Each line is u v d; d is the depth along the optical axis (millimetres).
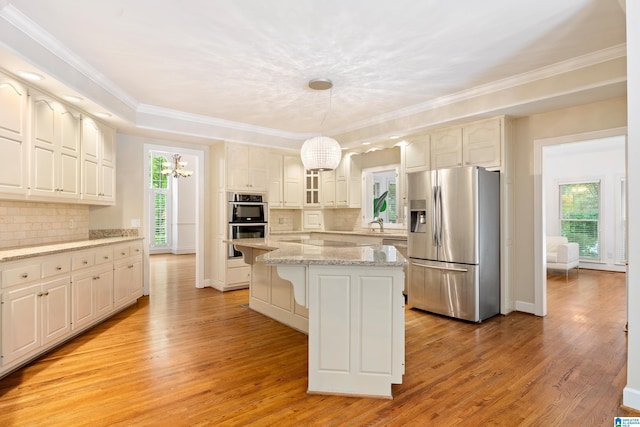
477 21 2566
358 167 6266
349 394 2270
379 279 2268
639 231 2102
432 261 4098
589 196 7500
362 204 6266
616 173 7129
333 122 5375
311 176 6566
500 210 4062
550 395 2248
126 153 4871
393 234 5344
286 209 6660
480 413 2047
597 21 2564
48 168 3236
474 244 3750
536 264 4023
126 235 4844
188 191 10523
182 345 3117
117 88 3850
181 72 3455
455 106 4148
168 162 10633
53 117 3303
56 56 2900
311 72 3467
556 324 3701
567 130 3762
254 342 3205
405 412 2061
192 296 5012
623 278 6348
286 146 5988
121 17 2488
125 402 2152
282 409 2090
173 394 2254
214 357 2855
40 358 2809
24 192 2961
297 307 3555
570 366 2670
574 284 5805
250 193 5566
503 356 2863
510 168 4148
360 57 3150
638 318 2092
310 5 2363
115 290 3920
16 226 3266
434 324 3727
